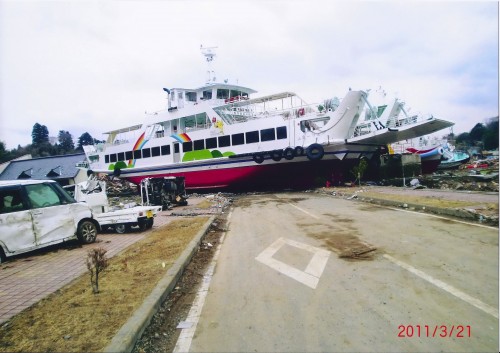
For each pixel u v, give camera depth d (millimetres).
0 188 7266
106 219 10070
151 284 4746
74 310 3996
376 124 24797
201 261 6426
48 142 99562
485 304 3670
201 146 25109
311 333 3307
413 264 5160
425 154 33750
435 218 8891
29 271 6121
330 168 22594
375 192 16406
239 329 3504
